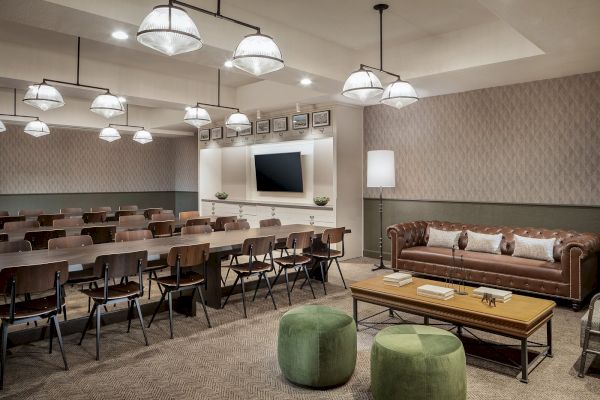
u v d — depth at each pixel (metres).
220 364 3.16
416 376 2.33
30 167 10.27
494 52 4.77
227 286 5.01
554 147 5.45
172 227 6.19
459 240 5.85
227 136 9.57
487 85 5.86
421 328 2.74
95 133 11.37
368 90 4.14
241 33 4.45
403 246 5.86
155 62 6.45
